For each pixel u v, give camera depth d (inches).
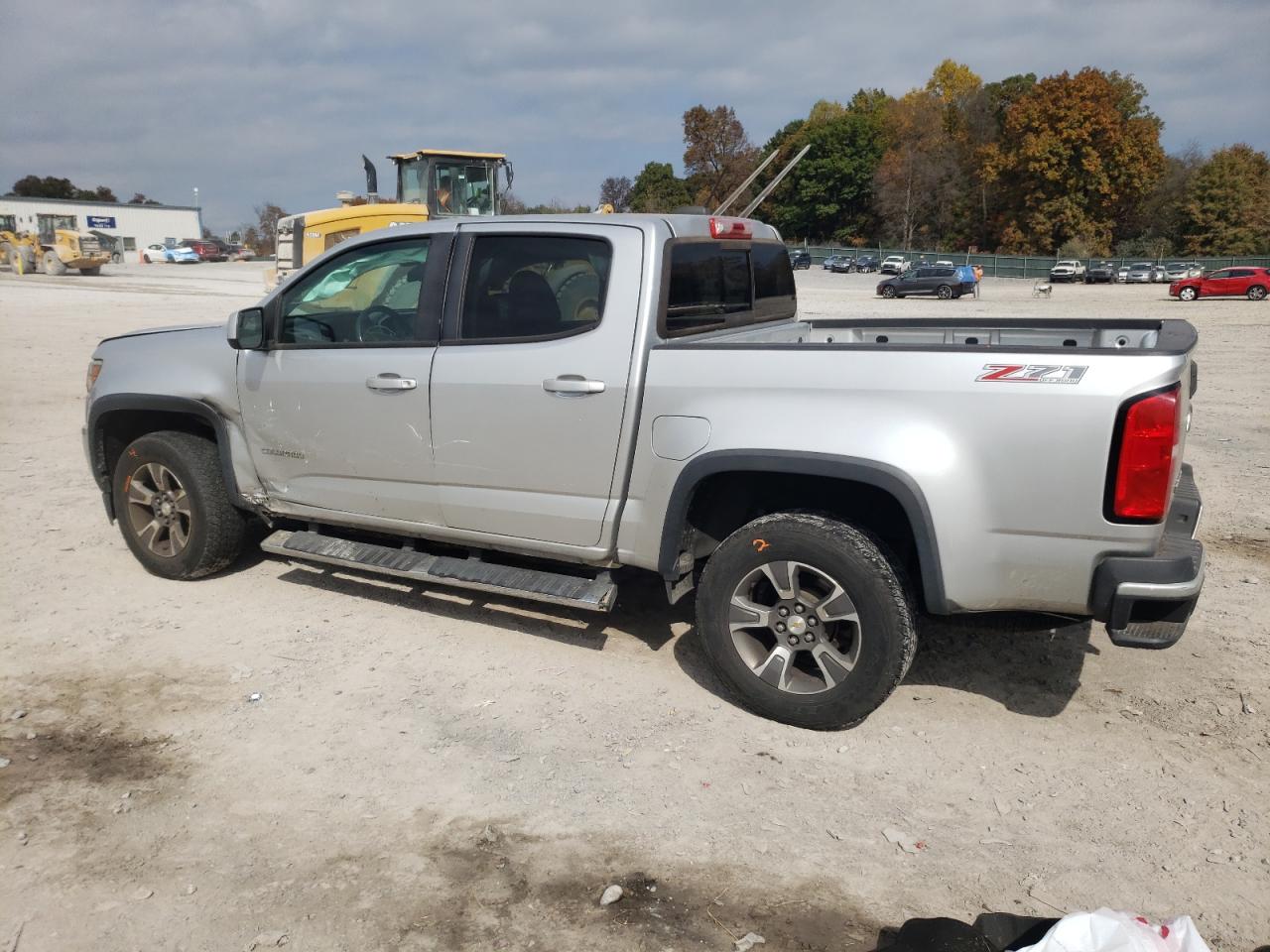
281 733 148.4
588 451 158.6
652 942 105.0
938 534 133.7
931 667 171.5
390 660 173.6
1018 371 128.6
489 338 167.5
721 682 155.8
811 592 147.9
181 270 2100.1
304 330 189.0
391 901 111.3
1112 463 124.8
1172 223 3093.0
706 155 3016.7
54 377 508.1
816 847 121.3
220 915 108.8
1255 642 179.9
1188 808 128.7
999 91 3356.3
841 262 2696.9
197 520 203.6
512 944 104.7
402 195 705.6
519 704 157.8
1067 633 185.5
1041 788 133.9
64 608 196.7
